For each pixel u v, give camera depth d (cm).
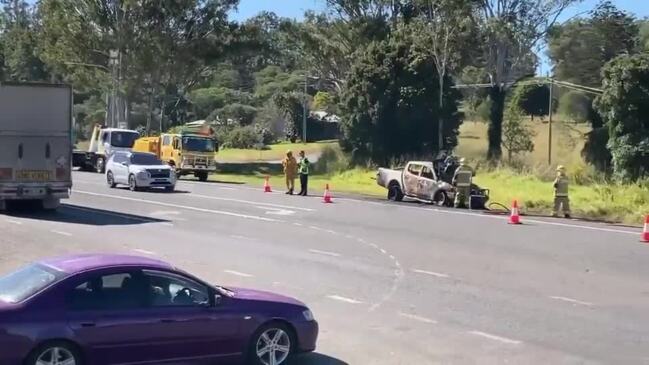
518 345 1002
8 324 733
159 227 2223
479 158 4662
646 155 3575
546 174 4028
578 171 3919
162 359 801
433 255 1773
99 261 812
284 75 12569
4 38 9569
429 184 3148
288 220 2450
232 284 1389
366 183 4325
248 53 6500
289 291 1343
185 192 3541
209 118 10225
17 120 2436
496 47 5166
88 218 2419
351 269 1573
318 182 4416
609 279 1492
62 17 6109
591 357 948
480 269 1593
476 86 5094
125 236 2017
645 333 1071
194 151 4581
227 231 2158
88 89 6750
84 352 761
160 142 4772
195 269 1545
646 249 1912
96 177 4569
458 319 1148
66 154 2522
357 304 1246
